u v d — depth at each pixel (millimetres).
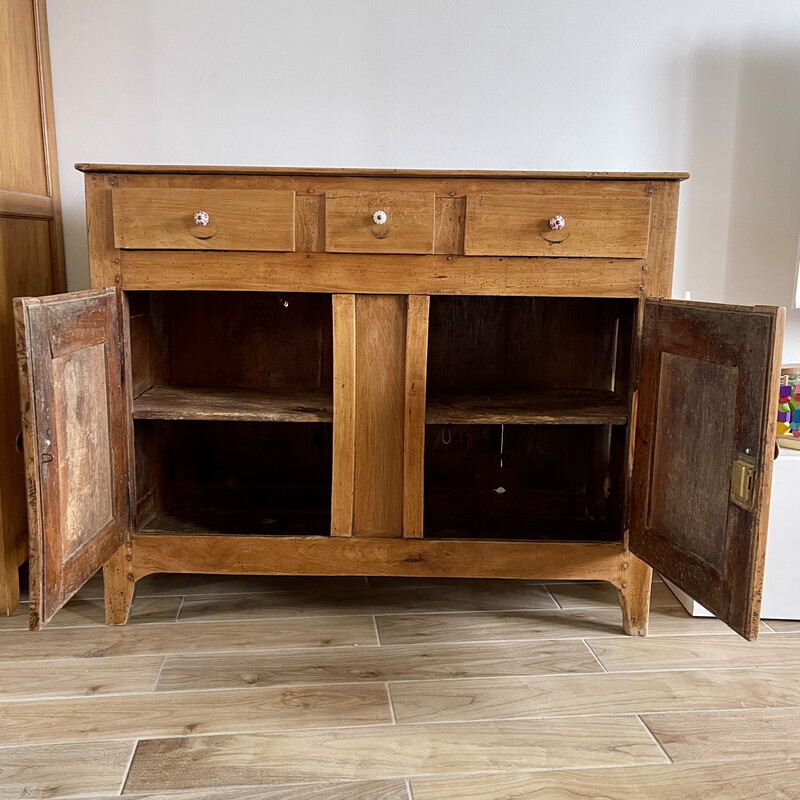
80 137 2080
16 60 1867
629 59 2107
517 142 2133
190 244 1643
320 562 1779
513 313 2105
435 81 2100
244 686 1517
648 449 1662
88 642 1684
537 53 2098
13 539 1836
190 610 1854
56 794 1205
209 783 1236
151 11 2037
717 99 2129
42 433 1321
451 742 1354
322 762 1292
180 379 2104
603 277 1674
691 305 1499
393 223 1639
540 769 1286
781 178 2168
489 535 1845
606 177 1626
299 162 2117
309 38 2070
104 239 1658
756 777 1276
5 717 1399
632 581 1765
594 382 2115
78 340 1468
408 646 1692
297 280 1671
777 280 2217
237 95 2084
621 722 1423
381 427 1736
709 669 1618
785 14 2102
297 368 2104
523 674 1585
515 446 2188
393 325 1701
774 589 1846
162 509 2018
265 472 2201
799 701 1503
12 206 1807
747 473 1305
